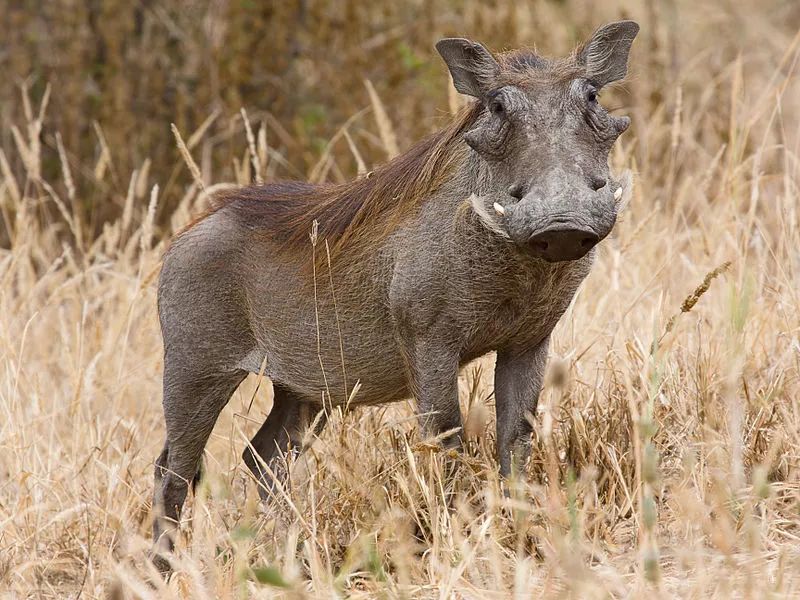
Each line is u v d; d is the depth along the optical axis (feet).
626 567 30.25
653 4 76.18
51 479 40.09
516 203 29.30
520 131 29.84
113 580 32.35
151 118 68.08
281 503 34.24
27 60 67.62
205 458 41.24
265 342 37.37
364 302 34.86
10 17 68.08
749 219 44.62
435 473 33.37
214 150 67.36
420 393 33.73
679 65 72.49
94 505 38.01
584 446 35.68
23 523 37.63
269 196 38.01
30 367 47.73
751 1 87.97
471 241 31.96
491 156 30.40
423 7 70.08
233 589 30.27
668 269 46.62
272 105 69.00
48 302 48.49
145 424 45.70
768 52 78.84
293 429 39.96
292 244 36.19
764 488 29.37
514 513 31.96
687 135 59.26
